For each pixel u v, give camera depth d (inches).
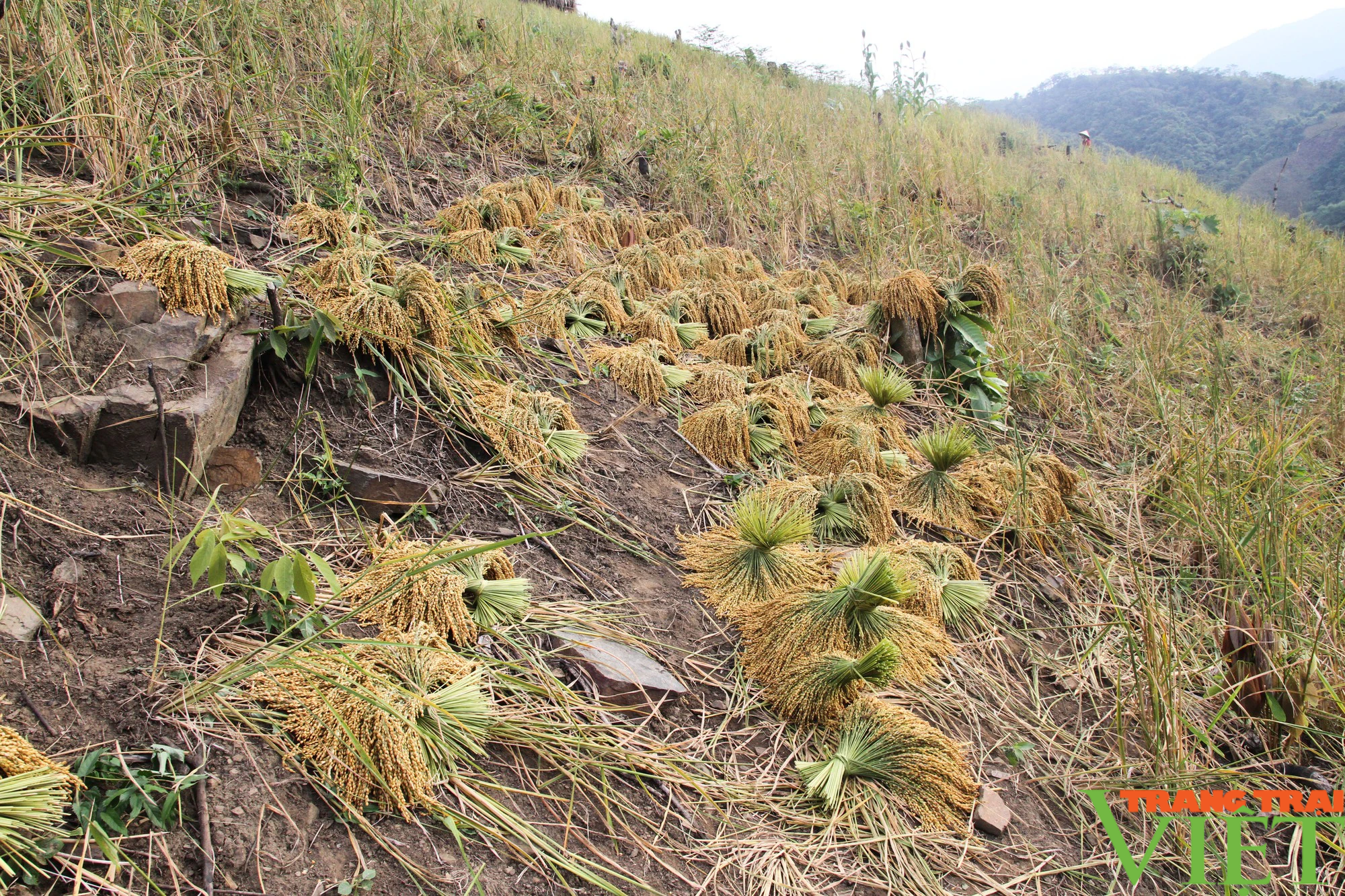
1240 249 426.9
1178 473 206.4
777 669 122.3
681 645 125.5
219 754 83.1
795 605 127.2
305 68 231.9
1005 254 354.9
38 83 155.4
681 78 402.6
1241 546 173.8
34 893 67.8
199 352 121.2
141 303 120.4
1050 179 477.1
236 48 202.1
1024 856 108.7
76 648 87.7
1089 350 289.6
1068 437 240.4
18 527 95.7
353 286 143.6
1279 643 140.4
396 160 234.7
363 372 137.7
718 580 137.8
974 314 232.8
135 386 112.0
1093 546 186.7
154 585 98.1
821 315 247.6
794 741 116.2
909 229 331.9
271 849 77.9
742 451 173.3
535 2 562.9
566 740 100.3
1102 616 163.8
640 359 185.3
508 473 142.2
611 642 119.0
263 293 137.3
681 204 296.0
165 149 165.0
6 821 67.2
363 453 131.6
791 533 136.6
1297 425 261.0
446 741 93.0
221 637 95.2
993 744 126.3
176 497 110.3
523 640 113.2
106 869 71.7
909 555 150.6
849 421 181.8
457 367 152.3
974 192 401.1
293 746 86.5
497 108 288.4
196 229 154.0
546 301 190.7
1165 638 134.7
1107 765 128.2
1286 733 139.0
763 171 334.3
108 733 81.0
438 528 127.3
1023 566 170.7
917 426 214.8
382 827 84.0
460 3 337.4
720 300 224.5
